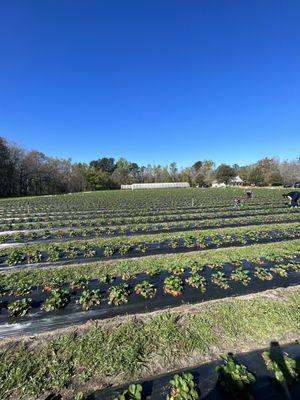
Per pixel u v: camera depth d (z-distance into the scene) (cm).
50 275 1012
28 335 650
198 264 1080
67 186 9300
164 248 1410
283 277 976
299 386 494
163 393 482
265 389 487
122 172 13000
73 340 609
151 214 2761
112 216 2678
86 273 1030
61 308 768
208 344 620
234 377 495
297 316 725
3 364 545
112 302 794
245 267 1085
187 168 13962
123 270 1052
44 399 479
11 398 484
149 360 570
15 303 765
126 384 509
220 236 1627
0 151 6806
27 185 7925
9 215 2842
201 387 495
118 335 627
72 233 1783
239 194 5409
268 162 11500
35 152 8162
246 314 719
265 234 1664
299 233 1702
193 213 2725
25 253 1352
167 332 642
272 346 616
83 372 534
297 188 7394
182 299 817
